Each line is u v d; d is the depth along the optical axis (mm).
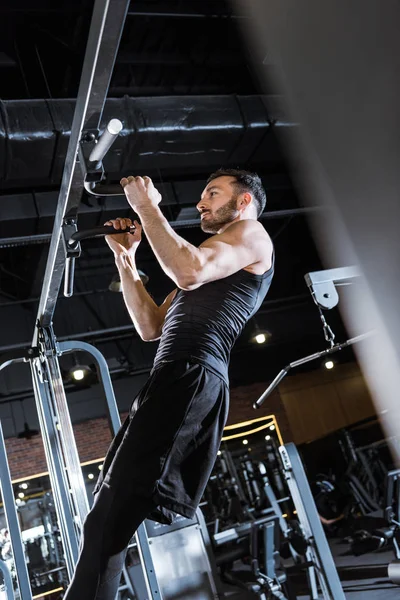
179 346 1216
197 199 7219
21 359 2547
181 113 5383
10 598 3289
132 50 6320
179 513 1106
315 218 7016
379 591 5457
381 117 1851
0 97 6738
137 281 1646
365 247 1979
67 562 2357
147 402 1169
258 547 5426
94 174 1317
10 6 5426
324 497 9500
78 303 9508
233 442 11719
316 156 2008
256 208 1440
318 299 3268
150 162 5738
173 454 1135
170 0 5617
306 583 6430
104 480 1163
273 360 10914
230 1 5645
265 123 5609
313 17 1943
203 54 6508
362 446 11945
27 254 8273
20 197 6605
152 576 2090
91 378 9125
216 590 4344
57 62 6383
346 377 12000
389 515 6688
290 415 11461
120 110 5215
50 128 4941
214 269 1202
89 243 9180
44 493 9789
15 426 9484
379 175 1896
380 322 2090
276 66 2182
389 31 1805
